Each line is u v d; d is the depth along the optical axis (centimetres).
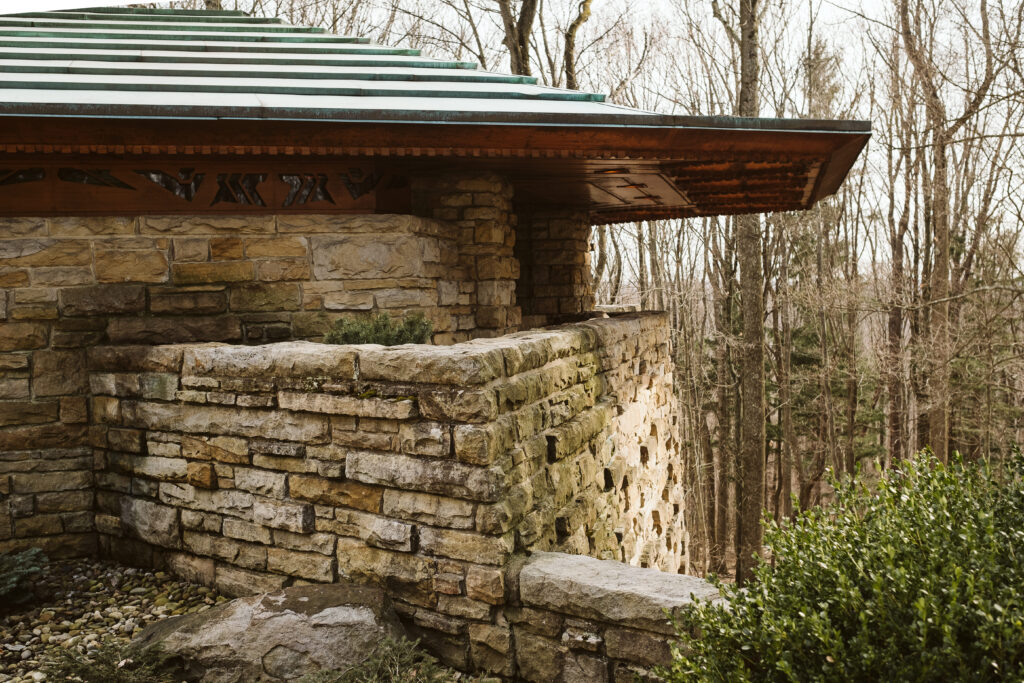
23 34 895
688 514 2811
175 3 2377
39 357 554
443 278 711
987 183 1914
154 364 525
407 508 431
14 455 547
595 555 578
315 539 462
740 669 284
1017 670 248
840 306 2197
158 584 516
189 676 392
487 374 415
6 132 539
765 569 312
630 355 834
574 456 557
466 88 796
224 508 496
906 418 2711
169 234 598
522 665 410
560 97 785
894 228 2647
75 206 599
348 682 375
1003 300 1952
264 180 652
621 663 387
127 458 543
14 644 440
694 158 660
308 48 934
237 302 615
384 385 434
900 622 265
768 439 2919
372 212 692
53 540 555
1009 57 1460
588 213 1228
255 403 480
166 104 572
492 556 409
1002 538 297
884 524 304
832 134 640
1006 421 1945
